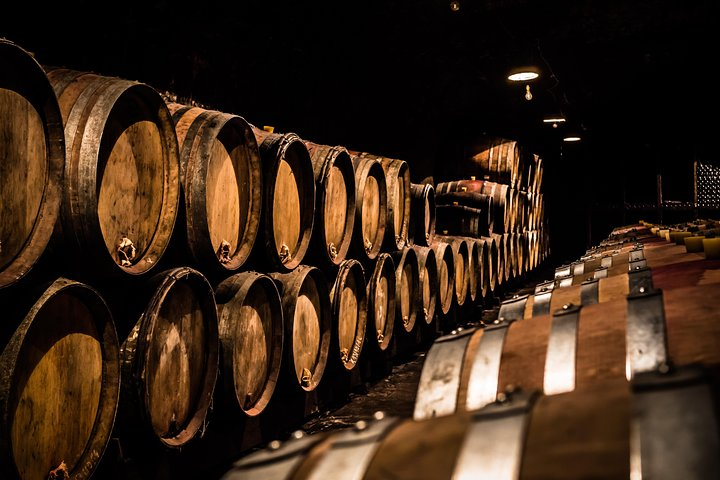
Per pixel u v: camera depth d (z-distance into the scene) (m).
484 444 1.18
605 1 10.47
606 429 1.12
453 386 2.04
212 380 4.00
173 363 3.69
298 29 8.41
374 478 1.22
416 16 10.20
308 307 5.30
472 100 14.50
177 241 4.00
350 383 6.16
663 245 5.14
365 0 9.17
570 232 22.75
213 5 6.59
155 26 5.98
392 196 7.01
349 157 5.94
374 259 6.78
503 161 13.80
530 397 1.29
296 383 4.97
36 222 2.65
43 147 2.68
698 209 20.62
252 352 4.50
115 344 3.14
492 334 2.16
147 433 3.36
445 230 11.09
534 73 9.67
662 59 13.14
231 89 7.52
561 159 22.67
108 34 5.46
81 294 2.94
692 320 1.87
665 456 1.06
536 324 2.19
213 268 4.11
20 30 4.64
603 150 22.08
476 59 12.45
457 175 14.21
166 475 3.65
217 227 4.16
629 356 1.82
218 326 4.06
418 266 7.79
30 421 2.65
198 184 3.86
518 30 11.30
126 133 3.34
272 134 4.90
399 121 12.61
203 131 3.96
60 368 2.83
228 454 4.30
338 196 5.91
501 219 13.04
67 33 5.05
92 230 2.91
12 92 2.51
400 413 5.62
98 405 3.10
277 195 4.92
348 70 10.36
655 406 1.13
